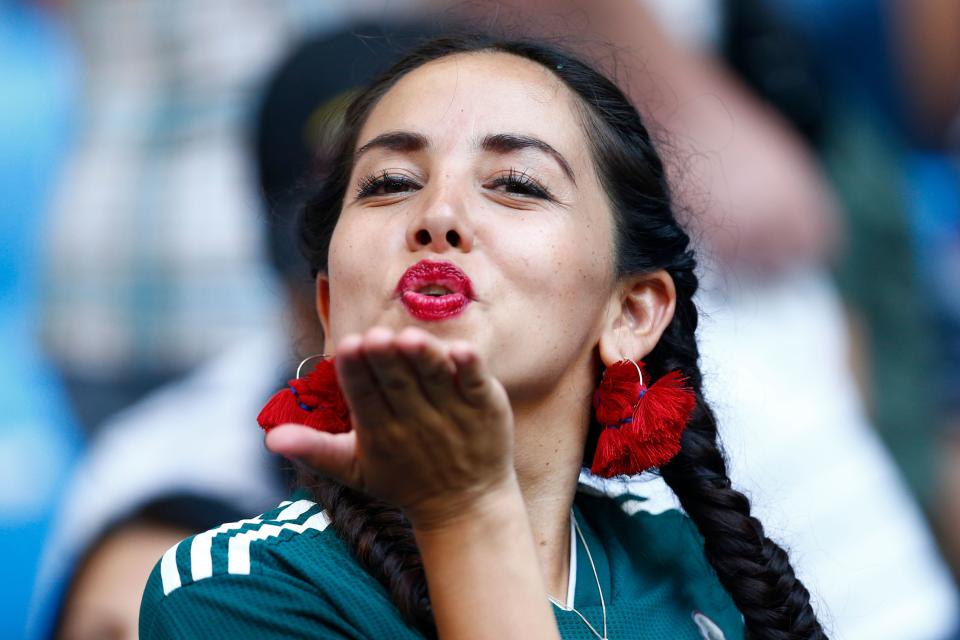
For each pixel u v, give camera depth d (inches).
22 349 357.7
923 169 483.2
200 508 277.4
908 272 418.0
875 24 476.1
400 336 146.2
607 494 228.5
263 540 184.4
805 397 358.3
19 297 361.4
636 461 197.3
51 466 351.6
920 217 473.4
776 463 344.2
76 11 380.2
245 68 375.2
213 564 181.0
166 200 367.9
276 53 374.0
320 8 378.9
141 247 364.2
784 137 407.2
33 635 292.5
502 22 322.0
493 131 198.2
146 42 379.6
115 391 359.3
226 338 354.3
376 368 147.2
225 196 364.2
